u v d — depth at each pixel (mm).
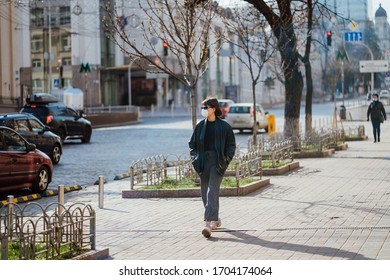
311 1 32188
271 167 24281
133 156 34406
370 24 66938
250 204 17250
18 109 56656
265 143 32562
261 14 33094
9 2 37438
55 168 29328
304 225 13961
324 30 52594
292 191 19484
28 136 29219
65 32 84875
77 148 40094
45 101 42562
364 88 97000
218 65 111438
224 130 13547
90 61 87188
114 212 16859
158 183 21000
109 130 59688
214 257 11289
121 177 25266
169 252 11898
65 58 87188
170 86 107875
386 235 12562
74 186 22375
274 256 11164
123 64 92812
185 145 40938
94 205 18219
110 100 95125
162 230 14180
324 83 114188
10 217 11039
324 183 21141
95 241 12094
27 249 10391
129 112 74562
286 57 31797
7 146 19609
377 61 58344
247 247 12055
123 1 31500
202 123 13680
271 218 15023
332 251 11320
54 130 41344
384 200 17141
